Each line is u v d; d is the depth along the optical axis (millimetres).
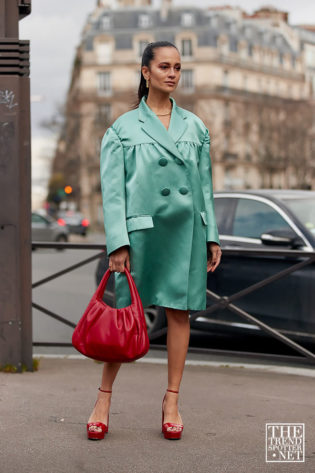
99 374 5152
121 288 3557
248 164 78312
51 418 3947
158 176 3545
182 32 79500
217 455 3389
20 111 5055
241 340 6938
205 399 4480
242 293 5734
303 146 64875
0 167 5012
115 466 3223
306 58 94250
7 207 5031
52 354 6684
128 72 78750
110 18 79875
